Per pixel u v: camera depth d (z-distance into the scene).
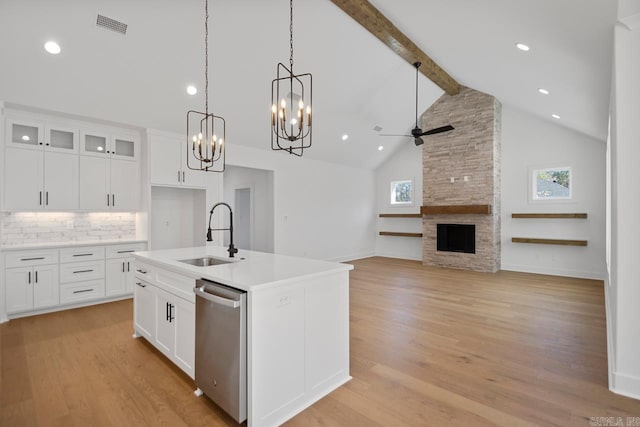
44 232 4.29
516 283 5.60
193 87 4.37
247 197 8.20
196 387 2.31
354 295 4.83
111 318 3.81
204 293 2.01
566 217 5.95
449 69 5.72
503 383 2.35
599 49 2.59
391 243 8.98
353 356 2.81
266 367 1.87
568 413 1.99
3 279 3.68
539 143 6.43
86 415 1.98
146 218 4.74
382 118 6.90
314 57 4.55
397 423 1.90
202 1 3.28
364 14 3.82
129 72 3.85
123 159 4.73
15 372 2.51
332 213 7.96
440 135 7.19
